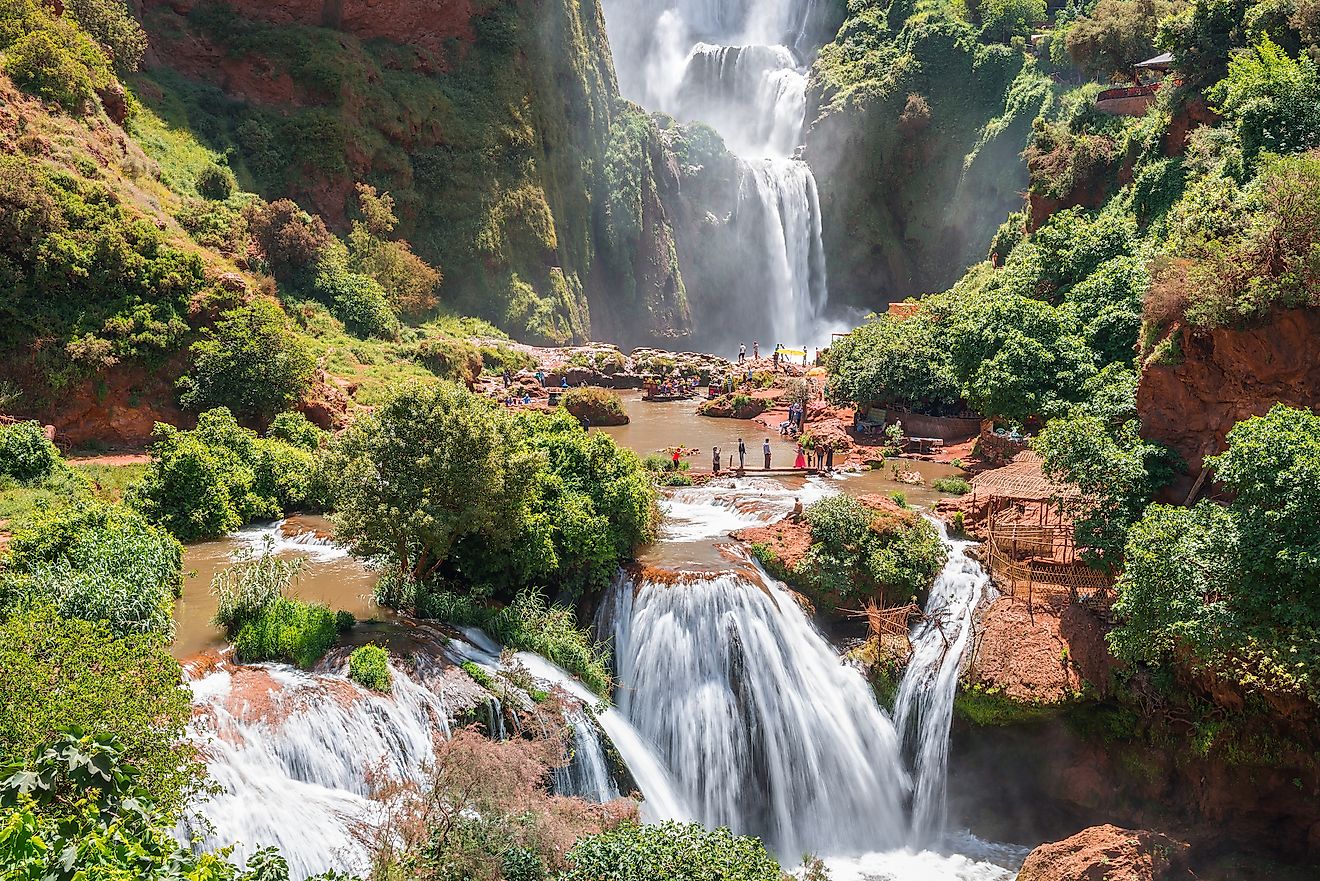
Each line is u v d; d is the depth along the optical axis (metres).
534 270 82.44
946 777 29.20
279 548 32.38
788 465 45.72
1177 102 52.03
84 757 11.82
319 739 21.25
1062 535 32.09
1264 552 23.97
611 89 99.69
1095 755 28.16
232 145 63.91
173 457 33.25
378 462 26.38
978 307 45.75
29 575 23.23
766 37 129.00
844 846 28.69
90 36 55.00
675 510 37.91
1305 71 41.91
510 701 24.28
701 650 28.77
